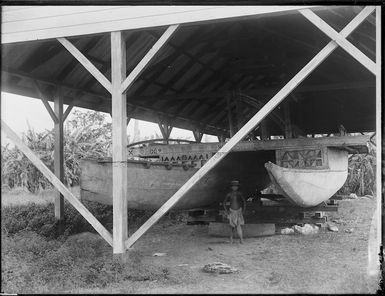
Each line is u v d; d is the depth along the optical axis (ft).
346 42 20.11
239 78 53.11
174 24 22.89
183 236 34.71
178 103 52.70
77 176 61.31
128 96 43.93
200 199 37.19
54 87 35.19
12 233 33.35
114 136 23.86
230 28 41.75
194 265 24.79
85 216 24.26
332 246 28.94
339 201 56.08
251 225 34.12
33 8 25.17
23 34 25.29
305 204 35.78
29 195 53.67
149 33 34.94
